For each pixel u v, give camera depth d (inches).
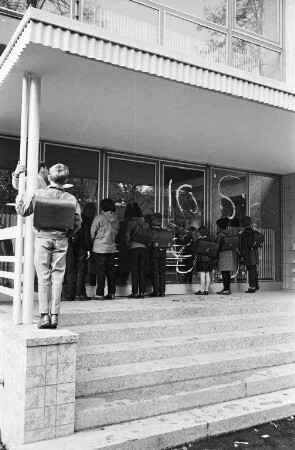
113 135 283.1
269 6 357.4
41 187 185.9
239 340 221.9
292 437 162.2
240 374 198.2
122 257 313.6
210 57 302.2
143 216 330.6
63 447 138.1
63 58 172.1
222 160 354.3
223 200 375.6
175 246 344.5
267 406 176.4
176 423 157.8
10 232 194.2
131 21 266.8
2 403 165.5
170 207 345.1
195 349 207.6
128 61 178.1
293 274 396.5
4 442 158.6
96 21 254.2
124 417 157.6
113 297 281.1
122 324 216.8
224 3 321.1
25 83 187.5
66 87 203.2
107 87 202.8
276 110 233.1
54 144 295.7
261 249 399.2
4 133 273.4
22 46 163.0
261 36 332.5
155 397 165.6
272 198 408.2
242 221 383.6
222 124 257.4
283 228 409.1
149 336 213.2
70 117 247.3
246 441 158.6
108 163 317.4
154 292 305.6
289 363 218.1
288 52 342.3
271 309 274.4
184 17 291.1
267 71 335.0
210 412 168.7
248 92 215.5
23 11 252.1
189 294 335.0
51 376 143.9
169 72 189.3
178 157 343.9
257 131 271.3
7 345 162.7
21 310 175.6
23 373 141.3
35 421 140.7
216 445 155.1
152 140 294.0
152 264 306.0
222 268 333.7
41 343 142.3
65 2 249.1
